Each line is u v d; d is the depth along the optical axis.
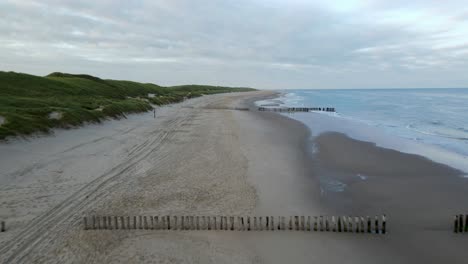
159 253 11.64
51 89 46.97
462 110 66.12
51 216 14.20
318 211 15.69
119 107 44.34
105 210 15.15
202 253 11.75
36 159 21.30
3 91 39.19
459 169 22.84
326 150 28.38
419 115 57.62
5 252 11.32
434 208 16.08
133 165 22.33
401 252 12.08
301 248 12.28
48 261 10.92
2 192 16.20
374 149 28.84
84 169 20.78
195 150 27.06
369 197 17.61
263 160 24.36
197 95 122.31
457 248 12.27
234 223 14.03
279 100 112.56
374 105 83.50
